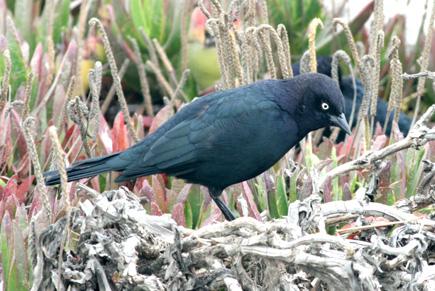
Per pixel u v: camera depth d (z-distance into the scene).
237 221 8.45
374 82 11.95
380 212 9.49
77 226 9.08
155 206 10.12
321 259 7.99
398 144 10.03
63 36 15.15
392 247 8.50
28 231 9.52
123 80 15.41
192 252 8.64
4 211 10.15
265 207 10.81
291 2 15.92
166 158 10.77
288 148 11.28
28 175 11.49
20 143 11.71
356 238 9.94
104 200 8.92
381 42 11.76
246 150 10.86
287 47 11.95
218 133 10.81
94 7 15.80
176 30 14.81
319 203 9.32
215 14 12.44
